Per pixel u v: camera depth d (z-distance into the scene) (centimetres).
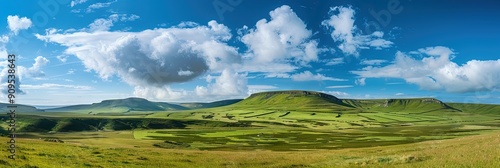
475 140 6297
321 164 4869
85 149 5941
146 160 5125
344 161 4981
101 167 4234
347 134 18038
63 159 4556
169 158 5475
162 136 16788
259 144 13112
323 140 14762
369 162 4622
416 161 4328
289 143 13500
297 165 4891
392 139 14100
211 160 5472
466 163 3603
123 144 10925
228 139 15388
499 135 6125
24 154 4503
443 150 5116
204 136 16975
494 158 3653
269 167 4766
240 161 5388
